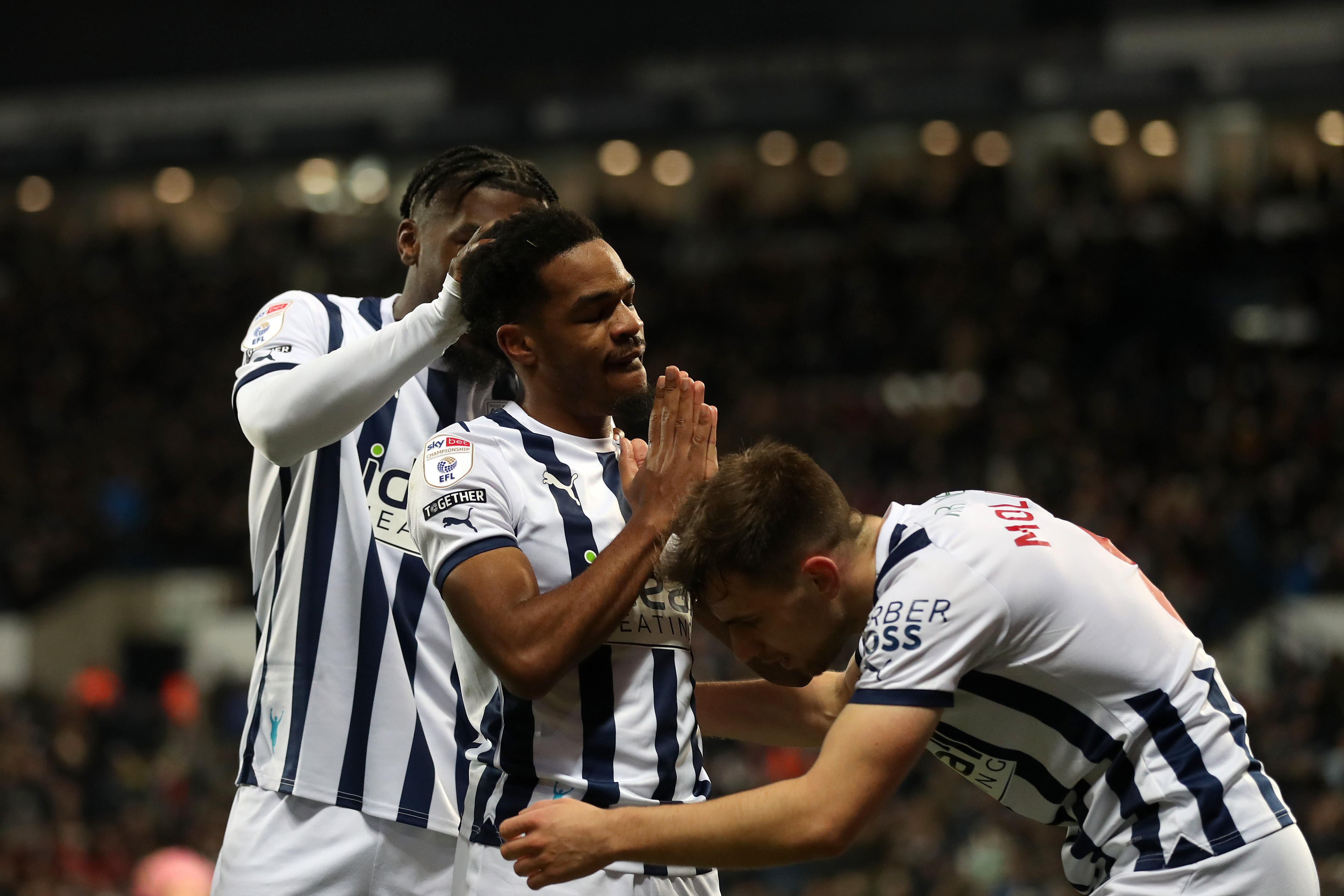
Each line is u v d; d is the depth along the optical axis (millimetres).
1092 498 17359
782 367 22703
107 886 13328
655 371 22812
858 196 26312
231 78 25172
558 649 2721
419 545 2988
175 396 25078
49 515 22547
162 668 20297
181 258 29141
